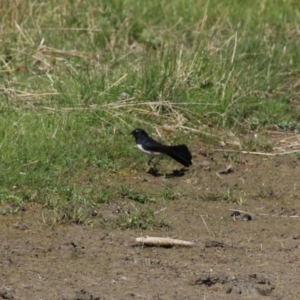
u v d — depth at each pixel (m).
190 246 14.58
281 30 26.02
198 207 16.75
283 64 24.11
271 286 12.77
